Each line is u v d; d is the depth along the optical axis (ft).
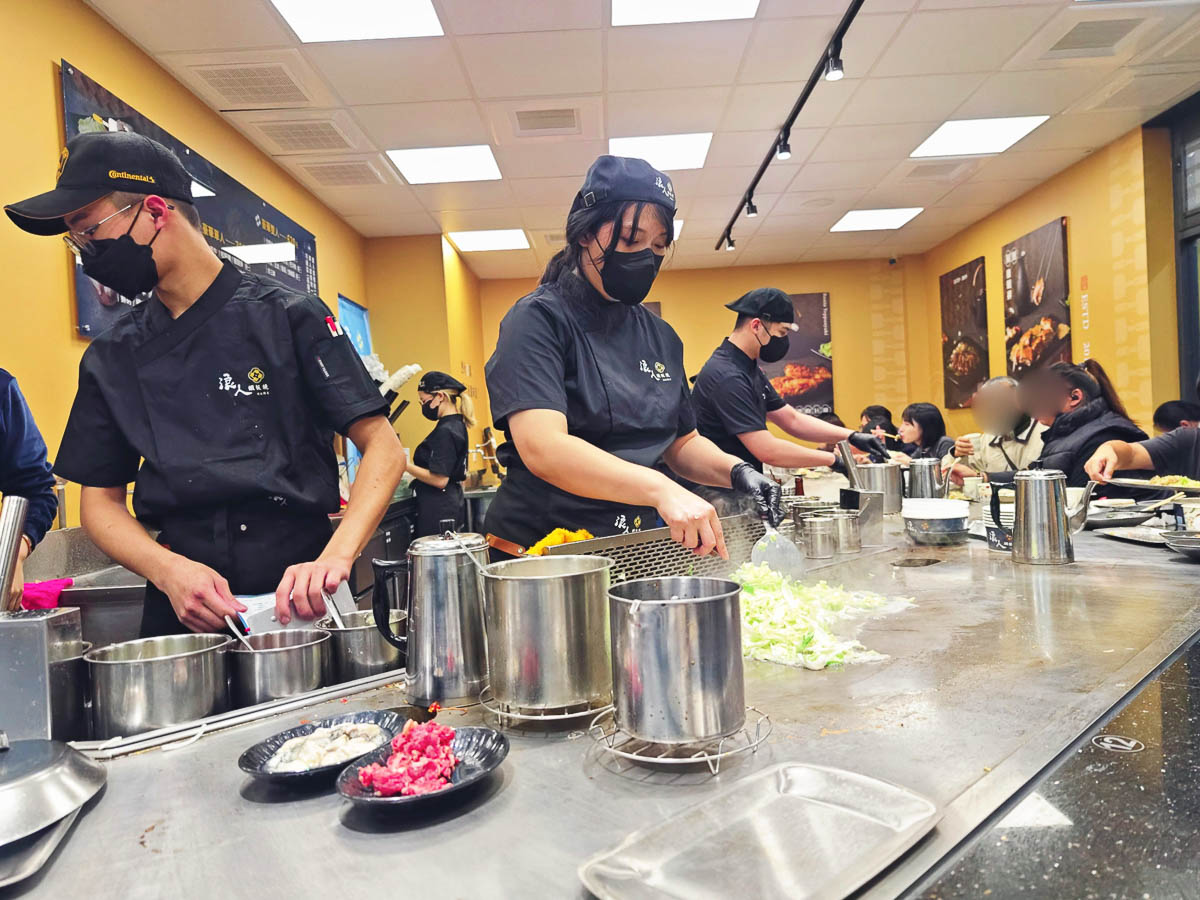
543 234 23.30
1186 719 2.65
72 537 8.36
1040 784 2.21
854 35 12.56
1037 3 11.91
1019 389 12.39
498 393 4.78
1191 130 16.19
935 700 2.97
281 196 16.92
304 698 3.16
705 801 2.05
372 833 2.06
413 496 17.43
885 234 25.49
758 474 5.37
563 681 2.74
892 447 18.24
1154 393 17.06
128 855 2.00
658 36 12.29
